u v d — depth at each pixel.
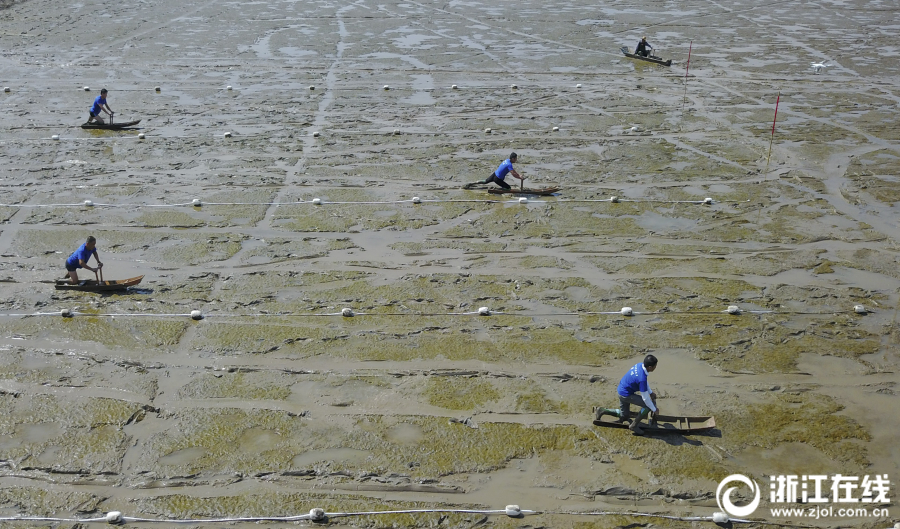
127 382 12.01
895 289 15.22
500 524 9.46
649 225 17.97
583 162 21.92
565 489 10.02
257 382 12.07
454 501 9.81
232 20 41.03
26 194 18.83
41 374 12.13
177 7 43.84
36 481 10.00
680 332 13.59
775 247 16.95
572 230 17.64
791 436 10.99
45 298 14.30
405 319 13.88
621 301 14.62
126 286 14.56
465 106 27.19
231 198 19.02
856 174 21.34
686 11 45.88
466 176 20.78
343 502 9.77
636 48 36.47
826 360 12.82
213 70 31.44
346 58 33.81
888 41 39.09
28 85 28.66
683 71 32.66
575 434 10.99
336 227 17.61
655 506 9.75
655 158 22.33
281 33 38.38
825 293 14.99
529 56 34.69
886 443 10.90
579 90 29.50
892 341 13.40
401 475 10.20
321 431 11.02
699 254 16.59
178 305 14.19
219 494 9.86
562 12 44.91
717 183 20.56
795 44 38.06
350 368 12.45
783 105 27.98
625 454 10.61
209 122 24.94
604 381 12.22
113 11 42.31
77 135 23.39
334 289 14.91
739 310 14.23
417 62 33.34
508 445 10.77
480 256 16.38
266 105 26.88
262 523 9.43
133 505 9.66
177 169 20.84
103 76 30.19
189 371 12.31
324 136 23.80
